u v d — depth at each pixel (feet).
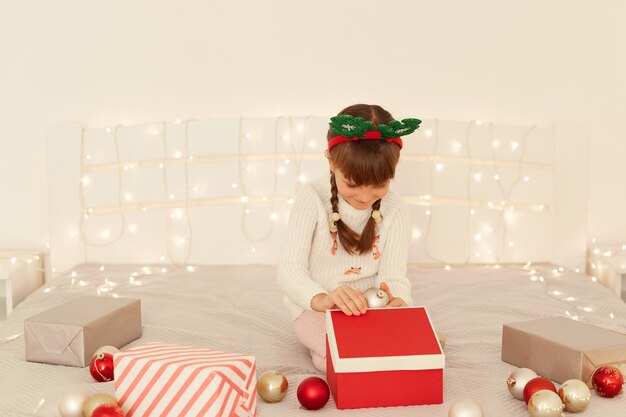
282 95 8.78
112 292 6.97
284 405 4.11
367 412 3.98
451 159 8.66
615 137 8.94
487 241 8.65
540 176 8.64
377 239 5.19
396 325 4.26
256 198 8.68
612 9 8.73
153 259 8.58
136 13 8.61
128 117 8.74
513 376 4.17
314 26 8.68
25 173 8.77
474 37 8.77
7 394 4.25
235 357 3.86
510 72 8.82
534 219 8.66
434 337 4.17
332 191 4.98
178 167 8.52
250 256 8.59
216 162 8.55
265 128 8.50
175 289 7.14
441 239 8.61
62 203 8.48
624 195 9.01
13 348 5.24
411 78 8.80
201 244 8.58
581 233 8.70
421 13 8.70
